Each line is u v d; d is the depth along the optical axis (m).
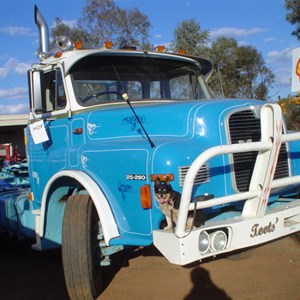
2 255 6.84
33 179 5.55
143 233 3.88
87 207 4.28
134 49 5.38
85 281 4.23
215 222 3.71
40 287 5.17
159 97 5.41
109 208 4.04
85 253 4.20
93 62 5.06
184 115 4.15
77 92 4.91
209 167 3.86
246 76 25.36
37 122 5.14
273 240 4.39
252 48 25.44
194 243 3.46
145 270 5.38
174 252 3.45
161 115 4.28
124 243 3.88
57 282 5.31
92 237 4.31
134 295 4.60
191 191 3.43
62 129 5.01
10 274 5.77
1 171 8.38
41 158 5.33
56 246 4.96
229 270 5.22
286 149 4.50
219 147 3.46
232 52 25.20
